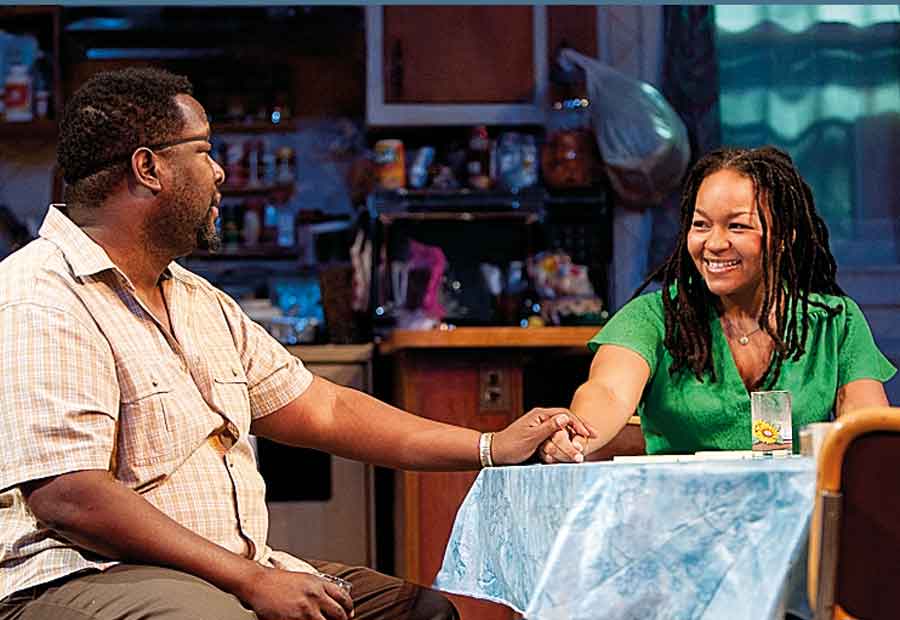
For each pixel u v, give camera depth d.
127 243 3.26
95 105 3.26
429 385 6.53
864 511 2.31
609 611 2.45
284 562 3.38
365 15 7.90
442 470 3.69
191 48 8.20
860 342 4.00
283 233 8.11
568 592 2.47
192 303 3.48
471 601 6.03
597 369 3.94
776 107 8.08
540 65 7.92
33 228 8.09
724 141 8.05
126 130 3.24
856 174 8.09
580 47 8.08
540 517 2.78
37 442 2.92
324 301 7.67
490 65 7.91
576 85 7.88
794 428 3.93
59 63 7.92
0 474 2.95
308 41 8.22
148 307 3.27
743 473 2.44
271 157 8.16
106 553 2.94
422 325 7.77
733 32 8.09
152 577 2.90
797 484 2.41
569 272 7.80
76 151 3.26
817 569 2.33
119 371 3.11
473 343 6.46
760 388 3.93
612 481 2.50
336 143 8.26
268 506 7.05
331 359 7.11
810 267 3.95
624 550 2.47
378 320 7.86
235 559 2.98
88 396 2.99
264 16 7.97
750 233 3.79
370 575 3.54
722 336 3.95
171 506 3.12
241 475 3.31
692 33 8.09
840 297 4.10
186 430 3.18
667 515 2.46
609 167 7.73
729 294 3.89
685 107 8.09
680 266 3.99
